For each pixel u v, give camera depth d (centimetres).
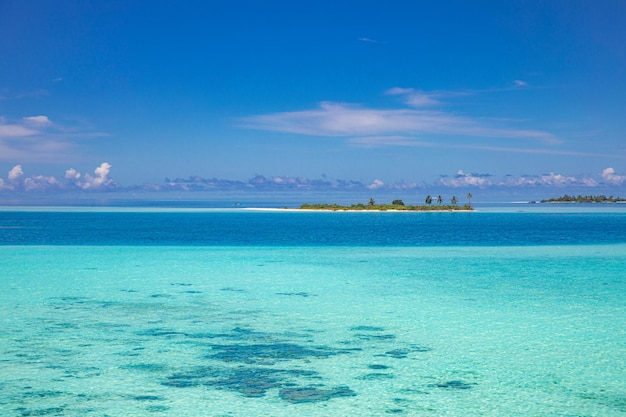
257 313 1445
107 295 1709
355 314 1434
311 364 999
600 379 919
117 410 784
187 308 1508
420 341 1162
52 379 909
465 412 782
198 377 924
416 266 2448
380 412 782
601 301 1606
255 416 766
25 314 1423
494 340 1172
